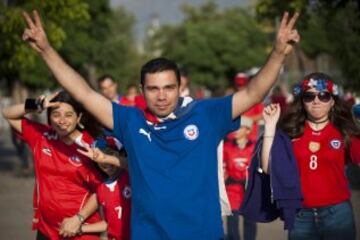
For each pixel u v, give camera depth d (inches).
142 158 189.6
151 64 189.6
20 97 1286.9
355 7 563.2
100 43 1469.0
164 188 186.9
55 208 236.4
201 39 2142.0
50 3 625.6
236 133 356.2
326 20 551.2
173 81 188.9
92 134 237.1
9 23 615.5
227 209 205.9
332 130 244.4
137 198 190.1
